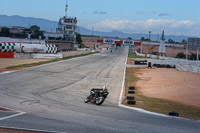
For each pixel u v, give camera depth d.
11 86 18.66
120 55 87.69
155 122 10.34
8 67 30.92
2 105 11.54
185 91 23.17
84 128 8.35
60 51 77.50
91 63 48.22
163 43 83.56
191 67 43.38
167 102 17.78
